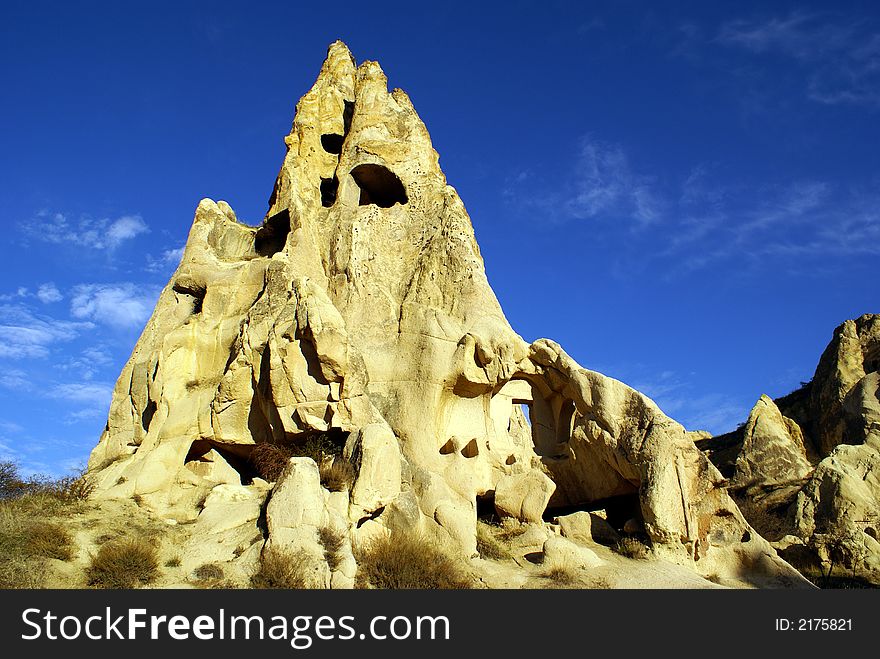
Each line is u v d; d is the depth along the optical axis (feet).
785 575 73.67
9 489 73.20
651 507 72.28
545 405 91.97
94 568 56.13
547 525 74.64
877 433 118.01
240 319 80.64
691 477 76.28
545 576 65.41
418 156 93.35
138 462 74.59
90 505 67.36
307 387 71.72
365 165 91.50
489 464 79.05
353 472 65.10
